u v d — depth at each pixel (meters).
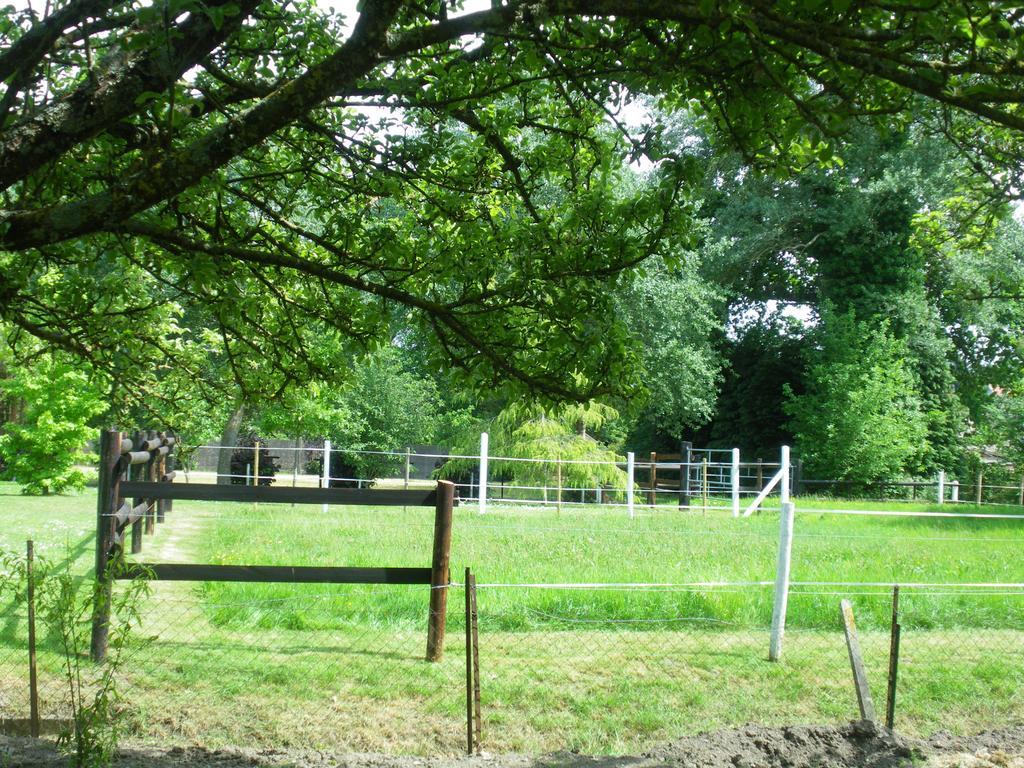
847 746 4.88
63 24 3.21
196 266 3.57
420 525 14.72
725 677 6.27
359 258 4.55
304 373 5.24
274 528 13.84
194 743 4.95
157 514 14.16
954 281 30.30
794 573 10.06
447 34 3.11
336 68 2.99
